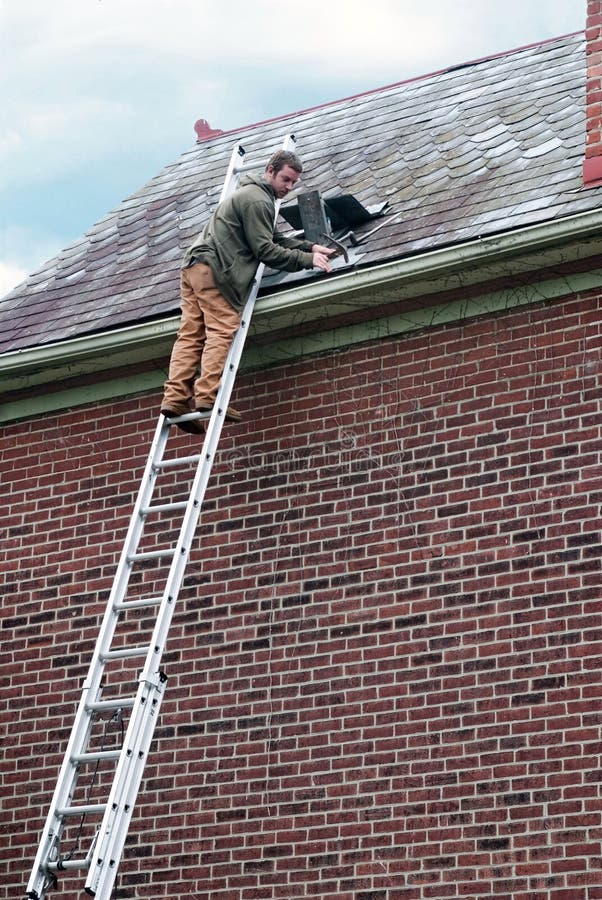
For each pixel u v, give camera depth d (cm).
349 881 912
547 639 898
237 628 1002
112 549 1076
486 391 966
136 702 878
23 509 1120
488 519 941
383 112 1285
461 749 902
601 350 936
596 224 917
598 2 1009
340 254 1024
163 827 981
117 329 1084
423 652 934
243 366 1053
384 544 970
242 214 992
